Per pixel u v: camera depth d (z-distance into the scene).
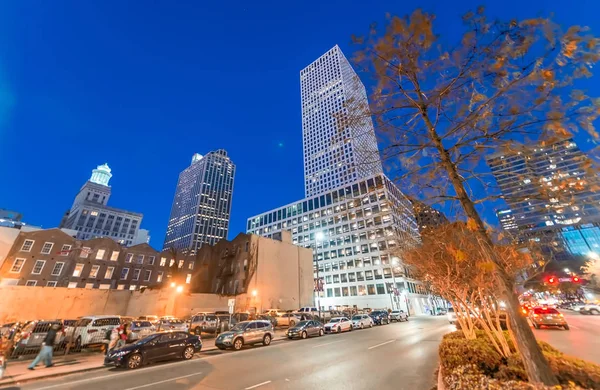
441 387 6.88
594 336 15.82
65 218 141.75
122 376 10.66
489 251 4.64
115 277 48.69
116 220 131.38
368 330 26.20
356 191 78.19
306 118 122.75
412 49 5.11
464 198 5.03
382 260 67.50
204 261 53.03
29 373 11.06
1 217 103.44
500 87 4.43
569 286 34.47
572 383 3.98
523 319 4.23
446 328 24.84
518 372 5.41
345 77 111.38
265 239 46.50
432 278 11.60
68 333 16.67
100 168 190.62
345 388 8.12
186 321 24.81
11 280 37.41
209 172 185.75
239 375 10.18
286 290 45.44
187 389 8.68
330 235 80.19
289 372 10.32
